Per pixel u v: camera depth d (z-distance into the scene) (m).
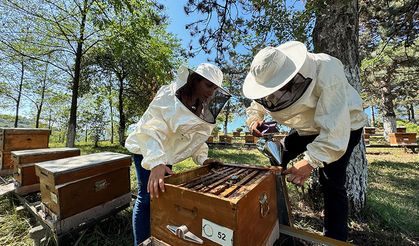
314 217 2.40
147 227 1.66
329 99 1.40
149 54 8.65
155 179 1.26
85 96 13.59
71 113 8.87
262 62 1.36
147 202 1.67
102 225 2.25
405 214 2.55
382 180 4.21
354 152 2.38
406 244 1.97
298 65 1.31
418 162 6.20
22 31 8.47
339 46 2.39
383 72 9.17
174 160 1.72
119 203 2.27
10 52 8.75
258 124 1.93
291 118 1.66
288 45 1.56
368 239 2.04
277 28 2.89
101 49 10.00
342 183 1.67
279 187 1.51
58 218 1.81
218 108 1.63
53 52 9.45
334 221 1.66
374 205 2.57
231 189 1.10
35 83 12.42
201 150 1.92
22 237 2.14
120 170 2.30
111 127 16.41
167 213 1.17
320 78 1.41
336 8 2.39
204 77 1.42
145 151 1.42
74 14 8.16
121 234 2.15
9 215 2.52
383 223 2.28
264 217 1.25
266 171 1.53
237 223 0.90
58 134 22.47
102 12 5.79
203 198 1.00
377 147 9.58
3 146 3.61
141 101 13.14
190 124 1.51
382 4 4.90
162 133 1.50
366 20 6.81
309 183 2.62
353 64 2.40
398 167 5.50
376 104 15.77
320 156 1.35
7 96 13.73
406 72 9.73
